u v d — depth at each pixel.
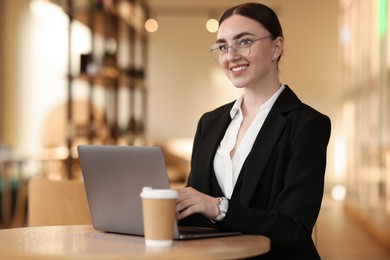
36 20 10.95
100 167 2.07
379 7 6.97
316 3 11.24
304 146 2.20
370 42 7.69
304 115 2.28
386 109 6.55
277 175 2.22
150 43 11.34
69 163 6.29
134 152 1.96
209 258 1.72
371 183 7.43
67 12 6.50
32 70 10.95
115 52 7.45
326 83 11.24
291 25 11.27
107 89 8.45
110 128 7.62
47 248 1.81
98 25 7.20
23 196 8.23
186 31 11.31
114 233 2.13
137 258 1.68
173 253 1.72
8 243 1.91
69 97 6.35
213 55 2.38
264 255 2.16
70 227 2.28
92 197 2.14
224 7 11.23
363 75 8.34
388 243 6.12
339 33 11.09
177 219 2.01
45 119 10.62
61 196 3.16
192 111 11.32
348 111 9.98
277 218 2.08
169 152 9.80
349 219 8.68
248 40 2.30
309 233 2.14
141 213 1.99
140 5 8.97
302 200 2.13
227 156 2.33
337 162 11.23
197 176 2.39
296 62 11.27
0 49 10.88
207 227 2.34
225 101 11.27
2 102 10.88
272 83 2.35
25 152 10.88
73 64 10.94
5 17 10.91
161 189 1.91
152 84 11.35
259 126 2.32
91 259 1.69
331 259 5.67
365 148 8.10
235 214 2.04
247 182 2.24
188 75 11.33
